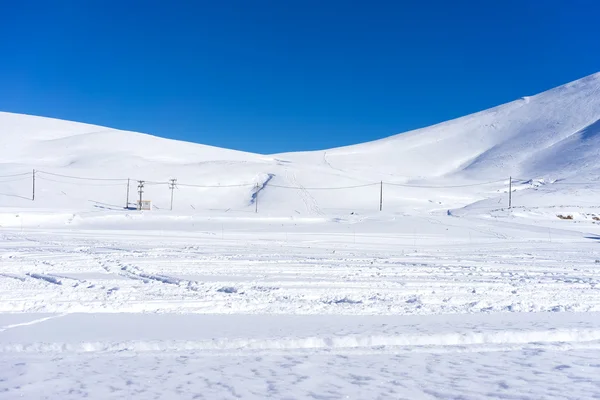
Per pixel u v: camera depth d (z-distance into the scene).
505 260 24.28
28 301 11.37
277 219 54.84
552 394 5.91
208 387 5.98
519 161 170.00
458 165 184.25
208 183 101.81
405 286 14.97
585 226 55.06
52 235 36.59
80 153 133.75
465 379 6.46
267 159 153.12
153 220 52.31
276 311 10.94
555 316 10.80
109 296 12.26
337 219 55.34
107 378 6.25
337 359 7.36
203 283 14.73
